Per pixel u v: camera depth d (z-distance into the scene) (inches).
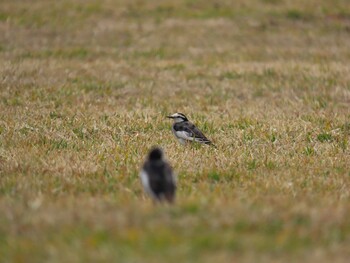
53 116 770.8
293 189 490.0
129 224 380.2
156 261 336.8
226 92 967.0
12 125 708.7
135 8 1615.4
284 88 994.1
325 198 460.8
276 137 674.2
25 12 1547.7
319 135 686.5
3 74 980.6
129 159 581.6
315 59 1243.8
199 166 559.2
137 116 773.9
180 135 641.6
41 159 571.5
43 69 1043.9
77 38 1375.5
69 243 361.1
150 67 1132.5
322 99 913.5
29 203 433.7
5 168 546.6
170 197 412.5
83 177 520.1
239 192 474.6
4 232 381.4
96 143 644.7
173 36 1413.6
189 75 1076.5
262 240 361.7
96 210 408.2
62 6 1611.7
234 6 1633.9
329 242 365.7
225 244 354.9
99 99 885.2
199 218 386.6
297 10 1608.0
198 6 1636.3
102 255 343.0
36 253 353.1
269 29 1488.7
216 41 1389.0
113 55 1240.8
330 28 1519.4
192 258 339.9
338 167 569.3
